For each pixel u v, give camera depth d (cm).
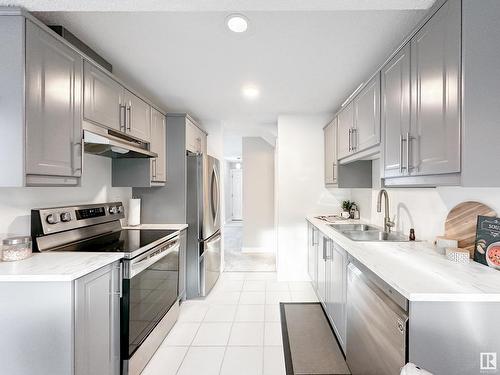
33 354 126
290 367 193
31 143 131
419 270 134
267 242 541
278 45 190
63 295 125
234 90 276
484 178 113
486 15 112
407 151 153
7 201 160
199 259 308
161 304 222
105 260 148
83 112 166
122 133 210
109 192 263
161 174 290
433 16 131
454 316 109
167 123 303
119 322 166
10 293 125
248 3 127
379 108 193
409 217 221
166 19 161
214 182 348
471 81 112
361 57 207
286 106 328
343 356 205
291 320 261
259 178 541
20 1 125
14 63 127
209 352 211
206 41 184
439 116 128
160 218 303
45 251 171
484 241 145
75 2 126
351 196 365
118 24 165
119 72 233
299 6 130
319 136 369
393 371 120
